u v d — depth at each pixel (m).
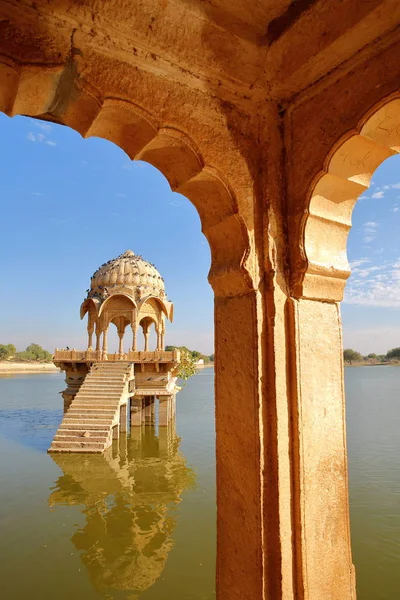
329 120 2.53
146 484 11.55
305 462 2.50
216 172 2.60
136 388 19.39
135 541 8.13
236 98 2.73
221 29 2.42
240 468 2.58
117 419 15.53
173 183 2.88
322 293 2.75
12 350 93.75
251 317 2.61
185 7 2.27
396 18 2.12
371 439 16.53
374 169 2.71
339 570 2.55
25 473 12.23
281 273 2.68
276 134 2.83
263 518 2.39
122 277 20.47
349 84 2.43
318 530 2.49
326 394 2.70
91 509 9.71
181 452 15.38
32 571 7.01
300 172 2.71
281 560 2.34
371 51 2.30
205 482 11.78
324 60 2.45
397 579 6.50
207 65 2.50
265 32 2.56
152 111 2.39
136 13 2.20
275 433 2.46
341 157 2.54
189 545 8.00
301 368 2.59
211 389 46.12
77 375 19.73
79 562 7.33
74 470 12.48
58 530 8.59
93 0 2.09
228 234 2.79
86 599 6.25
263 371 2.54
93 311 20.66
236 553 2.54
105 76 2.26
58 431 14.45
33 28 2.05
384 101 2.21
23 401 33.72
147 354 19.22
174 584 6.67
